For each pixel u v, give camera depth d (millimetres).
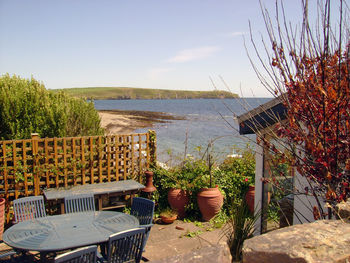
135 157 9727
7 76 9828
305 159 3186
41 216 6758
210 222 8523
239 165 9898
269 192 6148
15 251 5598
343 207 2941
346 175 2973
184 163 9758
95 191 8195
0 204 7070
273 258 1983
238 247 4547
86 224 5730
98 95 191625
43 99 9641
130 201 9219
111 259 4793
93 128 10734
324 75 2881
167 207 9125
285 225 6027
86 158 9055
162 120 42344
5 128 9148
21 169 8156
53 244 4832
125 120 38531
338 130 2754
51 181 8562
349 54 2818
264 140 3490
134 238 4980
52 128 9383
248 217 5203
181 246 6957
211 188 8609
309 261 1894
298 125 3033
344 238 2129
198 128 33969
